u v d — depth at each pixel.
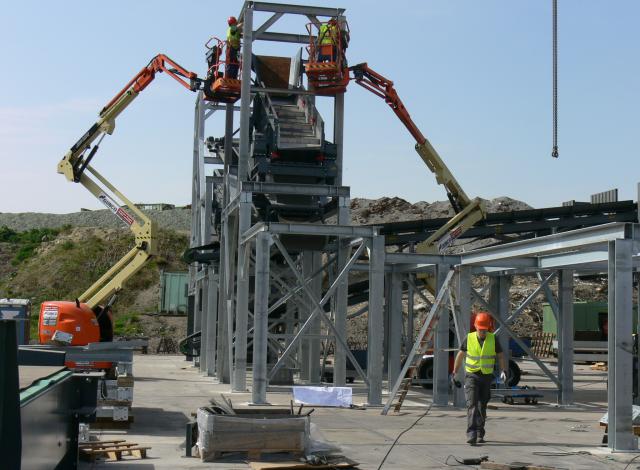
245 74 24.80
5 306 25.58
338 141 26.36
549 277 21.75
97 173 31.55
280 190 23.44
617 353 13.36
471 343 14.16
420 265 22.88
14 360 6.33
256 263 20.28
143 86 31.41
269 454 11.98
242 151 24.80
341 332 23.58
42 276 71.12
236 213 26.09
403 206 87.31
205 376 30.19
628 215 37.19
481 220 36.03
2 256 75.19
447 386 20.66
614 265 13.70
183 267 73.44
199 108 35.12
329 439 14.28
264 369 20.12
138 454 11.97
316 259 27.25
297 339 20.44
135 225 31.11
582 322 43.19
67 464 10.02
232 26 26.64
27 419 6.83
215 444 11.64
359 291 35.81
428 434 15.20
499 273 23.56
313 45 26.19
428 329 19.69
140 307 66.44
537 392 21.52
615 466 11.88
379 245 20.59
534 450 13.36
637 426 14.49
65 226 81.81
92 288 30.78
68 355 15.37
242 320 23.38
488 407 20.77
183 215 89.25
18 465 6.28
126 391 15.03
